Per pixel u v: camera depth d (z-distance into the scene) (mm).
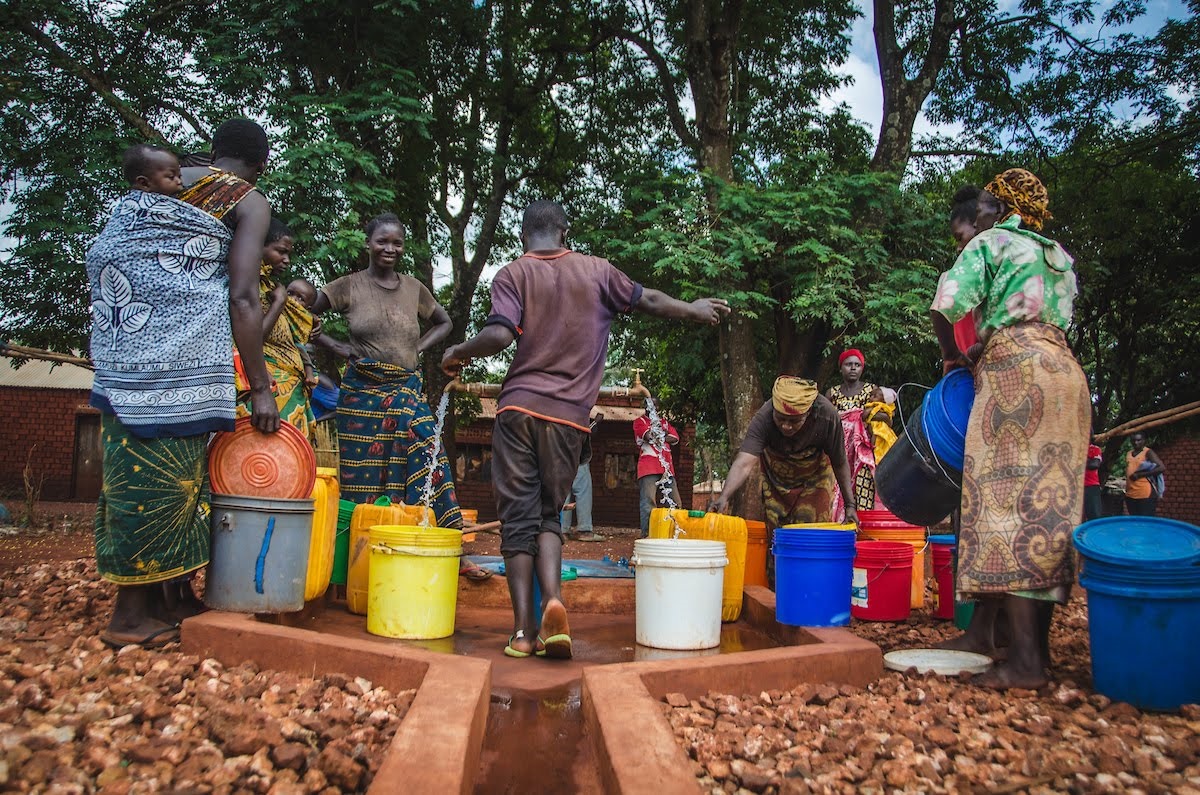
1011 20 13695
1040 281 3559
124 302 3332
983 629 4082
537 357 4066
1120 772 2443
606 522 20578
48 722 2420
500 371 21109
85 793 2066
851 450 6898
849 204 11367
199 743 2395
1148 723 2879
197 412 3338
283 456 3879
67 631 3596
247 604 3717
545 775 2592
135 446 3283
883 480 4145
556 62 14664
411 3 10500
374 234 5660
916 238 11602
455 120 13438
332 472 4676
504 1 13625
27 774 2053
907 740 2668
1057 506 3357
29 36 10211
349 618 4680
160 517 3322
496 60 14000
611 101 15414
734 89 14289
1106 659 3158
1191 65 14031
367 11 10836
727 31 12141
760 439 5633
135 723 2553
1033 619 3410
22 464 22547
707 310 4281
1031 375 3436
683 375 15445
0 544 9727
